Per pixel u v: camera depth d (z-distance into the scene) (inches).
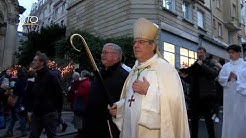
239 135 211.8
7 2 1285.7
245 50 584.7
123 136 105.2
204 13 1018.7
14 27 1306.6
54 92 192.2
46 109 189.0
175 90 94.3
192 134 228.4
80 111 269.0
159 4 761.6
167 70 97.7
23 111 324.5
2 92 369.7
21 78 328.5
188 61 866.8
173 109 93.5
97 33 868.6
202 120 369.7
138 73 104.7
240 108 212.8
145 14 753.0
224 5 1250.0
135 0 761.6
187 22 884.6
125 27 762.8
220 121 345.4
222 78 220.1
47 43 1078.4
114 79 137.3
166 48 775.7
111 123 129.1
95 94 137.2
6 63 1262.3
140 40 104.7
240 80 209.0
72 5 1029.8
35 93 192.1
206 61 242.4
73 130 369.1
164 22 773.9
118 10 795.4
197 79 228.4
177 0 845.2
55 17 1641.2
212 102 227.3
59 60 866.1
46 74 193.0
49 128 189.5
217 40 1110.4
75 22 1007.6
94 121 134.4
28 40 1129.4
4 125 372.8
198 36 942.4
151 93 96.0
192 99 230.2
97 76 122.2
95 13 894.4
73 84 304.3
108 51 141.0
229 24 1234.6
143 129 97.0
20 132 357.7
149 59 104.1
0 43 1272.1
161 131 92.0
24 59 1105.4
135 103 100.2
